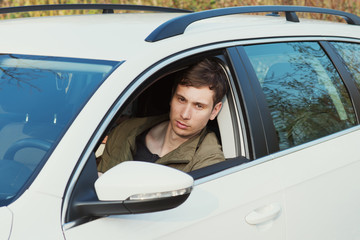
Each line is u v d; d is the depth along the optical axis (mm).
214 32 2803
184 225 2326
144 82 2383
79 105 2357
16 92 2496
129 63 2393
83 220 2090
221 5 9531
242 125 2752
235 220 2527
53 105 2402
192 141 2869
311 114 3158
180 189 2074
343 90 3469
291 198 2799
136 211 2062
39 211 2023
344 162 3152
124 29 2760
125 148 2953
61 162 2113
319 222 2965
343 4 11484
